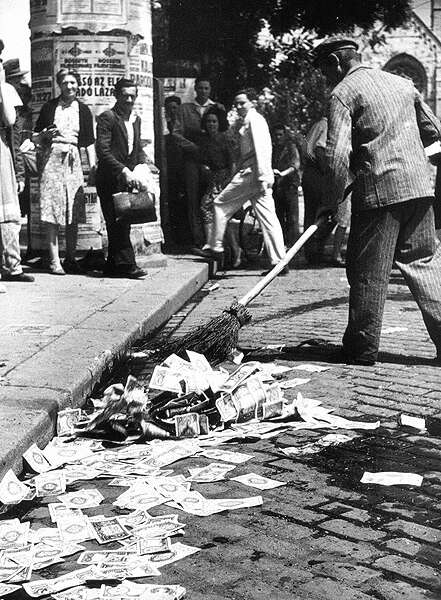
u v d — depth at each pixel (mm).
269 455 5156
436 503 4383
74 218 11812
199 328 6855
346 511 4297
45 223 12094
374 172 6875
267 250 13562
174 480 4695
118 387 5660
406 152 6883
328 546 3906
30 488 4672
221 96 23062
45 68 12727
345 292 11508
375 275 7062
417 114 7164
